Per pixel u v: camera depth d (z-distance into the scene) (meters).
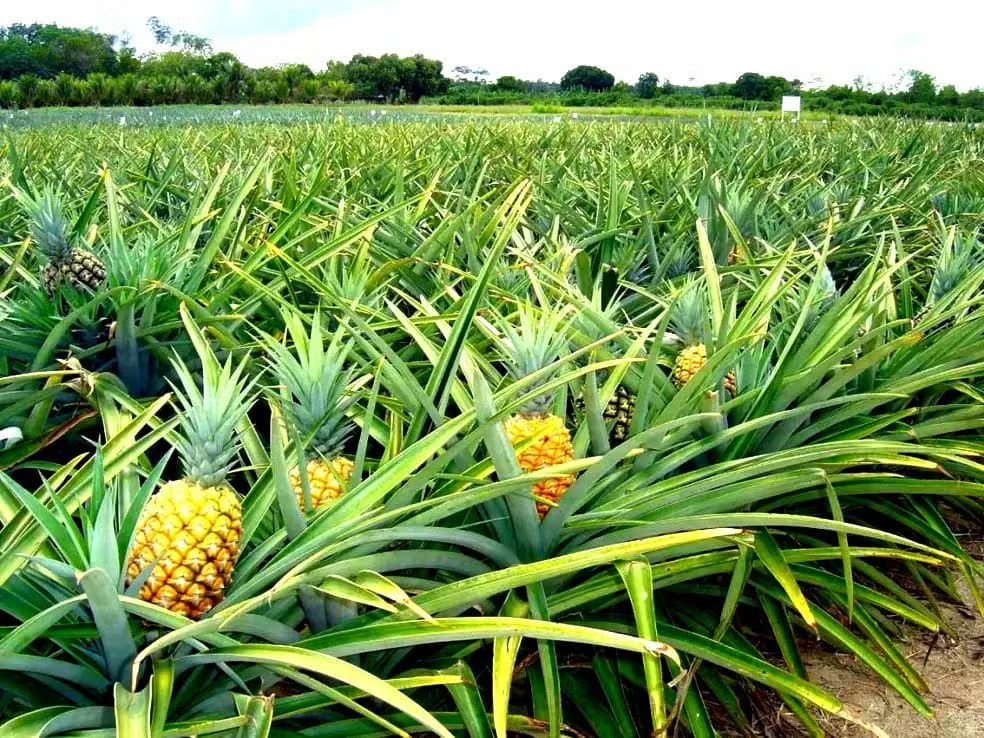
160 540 1.06
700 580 1.65
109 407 1.62
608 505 1.35
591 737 1.45
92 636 1.01
